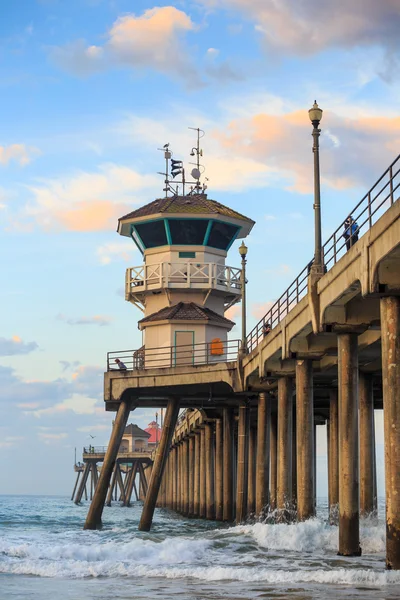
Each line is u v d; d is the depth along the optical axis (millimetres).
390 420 27156
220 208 73438
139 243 74125
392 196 26625
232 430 68812
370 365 47375
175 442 106062
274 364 48000
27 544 40500
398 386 27375
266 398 55688
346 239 32969
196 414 81188
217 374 55812
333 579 27297
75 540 46594
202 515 81875
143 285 72062
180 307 71000
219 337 71062
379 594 24234
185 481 96125
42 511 122688
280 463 47562
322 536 39094
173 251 71938
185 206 72062
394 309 27953
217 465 74812
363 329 34469
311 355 41844
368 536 37156
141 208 74125
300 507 41406
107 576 30406
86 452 162000
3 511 119250
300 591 25172
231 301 74812
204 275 71125
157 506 139500
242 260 57188
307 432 41781
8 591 26734
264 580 28219
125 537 49156
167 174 80562
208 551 37344
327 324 34406
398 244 25844
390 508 26766
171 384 57438
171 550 36688
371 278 28062
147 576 30234
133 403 64812
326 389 57781
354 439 33594
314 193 36562
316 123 36656
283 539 39000
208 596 24891
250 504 71875
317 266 35938
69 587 27625
